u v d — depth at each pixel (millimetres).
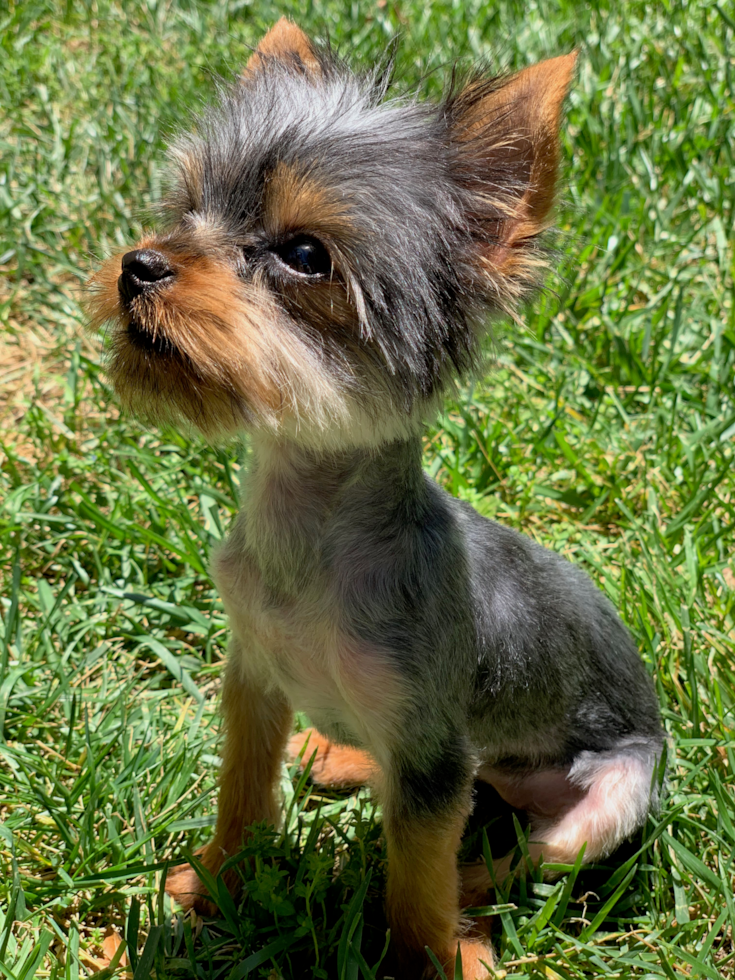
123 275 451
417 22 1082
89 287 471
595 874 533
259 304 452
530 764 548
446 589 484
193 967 472
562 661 535
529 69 467
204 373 446
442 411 486
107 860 512
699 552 632
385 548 470
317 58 518
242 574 485
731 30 1049
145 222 595
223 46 1034
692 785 555
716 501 660
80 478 668
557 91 461
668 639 593
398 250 456
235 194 462
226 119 484
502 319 486
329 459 465
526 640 523
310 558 469
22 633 593
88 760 528
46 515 638
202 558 633
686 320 760
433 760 479
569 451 675
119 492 657
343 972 466
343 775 562
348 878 499
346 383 457
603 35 1032
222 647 610
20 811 524
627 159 872
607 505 668
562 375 709
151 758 543
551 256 484
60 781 538
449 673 483
